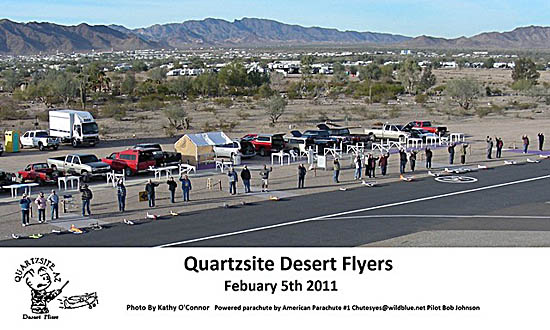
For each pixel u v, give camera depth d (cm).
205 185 3105
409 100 9844
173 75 16838
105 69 19762
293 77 17150
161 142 5069
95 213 2486
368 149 4553
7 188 2964
